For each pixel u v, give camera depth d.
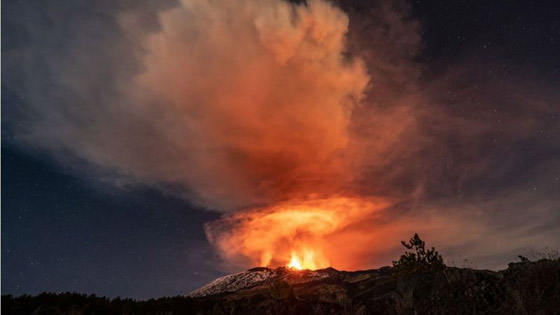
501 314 7.81
